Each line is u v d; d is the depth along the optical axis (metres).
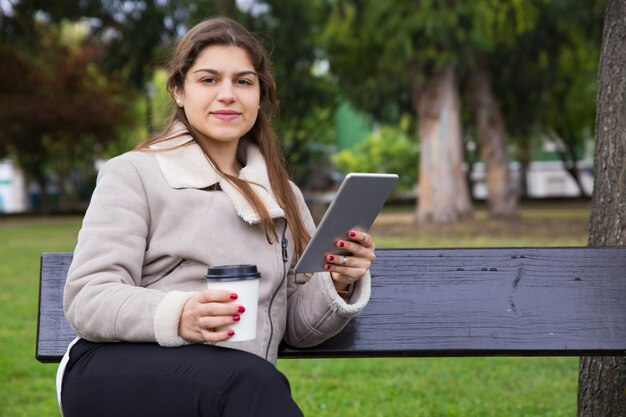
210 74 2.67
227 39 2.69
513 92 21.80
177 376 2.29
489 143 21.06
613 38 3.29
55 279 2.89
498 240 14.09
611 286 2.88
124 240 2.47
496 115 21.08
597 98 3.38
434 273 2.93
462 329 2.86
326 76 25.11
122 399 2.33
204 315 2.25
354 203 2.35
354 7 19.23
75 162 37.44
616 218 3.26
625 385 3.30
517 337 2.84
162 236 2.56
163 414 2.29
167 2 20.86
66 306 2.42
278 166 2.86
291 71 22.64
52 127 29.67
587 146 43.06
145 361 2.33
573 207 26.98
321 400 4.84
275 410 2.22
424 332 2.86
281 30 21.83
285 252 2.70
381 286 2.92
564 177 46.00
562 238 14.00
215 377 2.27
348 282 2.61
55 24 21.94
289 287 2.81
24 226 22.00
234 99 2.65
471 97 21.27
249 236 2.61
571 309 2.86
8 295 8.85
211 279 2.28
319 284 2.62
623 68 3.25
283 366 5.77
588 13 18.86
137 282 2.50
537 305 2.87
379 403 4.76
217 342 2.38
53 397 4.95
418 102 19.75
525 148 35.66
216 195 2.61
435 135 19.52
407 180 32.97
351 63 22.53
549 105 24.70
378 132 35.38
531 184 46.28
